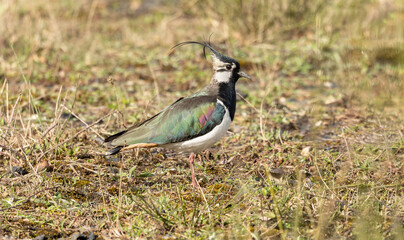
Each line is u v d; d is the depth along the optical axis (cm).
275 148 1193
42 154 1064
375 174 1039
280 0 2108
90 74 1767
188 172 1085
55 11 2422
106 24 2395
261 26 2083
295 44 2025
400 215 903
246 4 2091
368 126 1336
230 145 1241
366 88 1450
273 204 937
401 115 1358
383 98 1420
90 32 2253
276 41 2075
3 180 984
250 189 987
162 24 2280
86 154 1139
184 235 850
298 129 1334
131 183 1026
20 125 1309
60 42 2034
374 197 938
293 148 1195
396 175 1029
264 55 1936
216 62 1079
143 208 882
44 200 947
